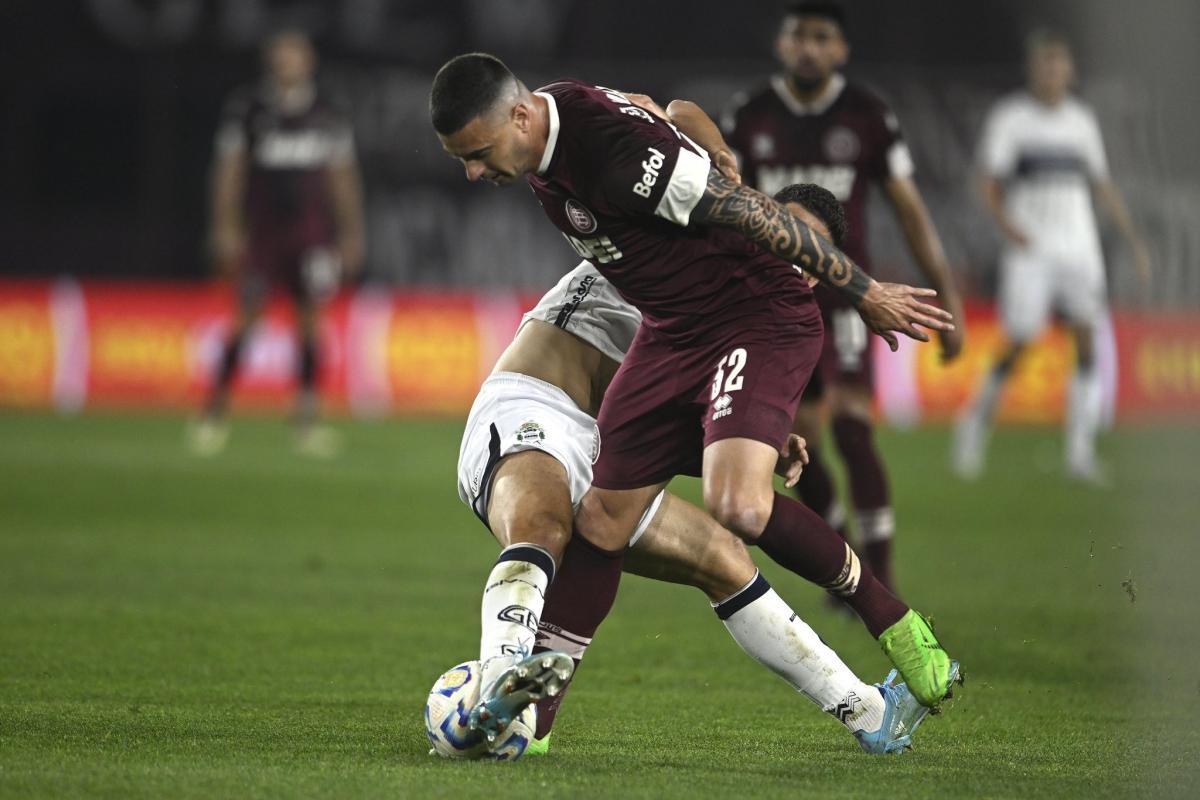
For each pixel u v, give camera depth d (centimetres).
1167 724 1702
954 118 6638
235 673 1944
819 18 2564
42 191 6788
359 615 2431
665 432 1600
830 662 1524
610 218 1561
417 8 6838
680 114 1698
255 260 4988
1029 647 2216
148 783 1302
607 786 1317
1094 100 5812
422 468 4644
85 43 6788
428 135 6769
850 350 2498
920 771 1432
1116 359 5919
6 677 1869
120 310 6353
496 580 1415
